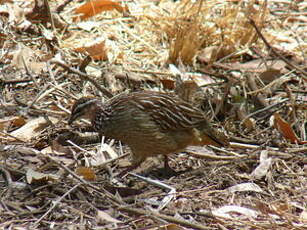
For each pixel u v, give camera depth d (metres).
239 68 14.16
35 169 10.19
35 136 11.53
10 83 12.88
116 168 10.84
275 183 10.45
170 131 10.52
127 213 9.25
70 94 12.39
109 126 10.55
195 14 14.47
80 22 14.94
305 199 10.09
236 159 11.07
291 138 11.80
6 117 11.95
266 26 15.85
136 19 15.35
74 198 9.59
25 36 14.38
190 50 14.17
